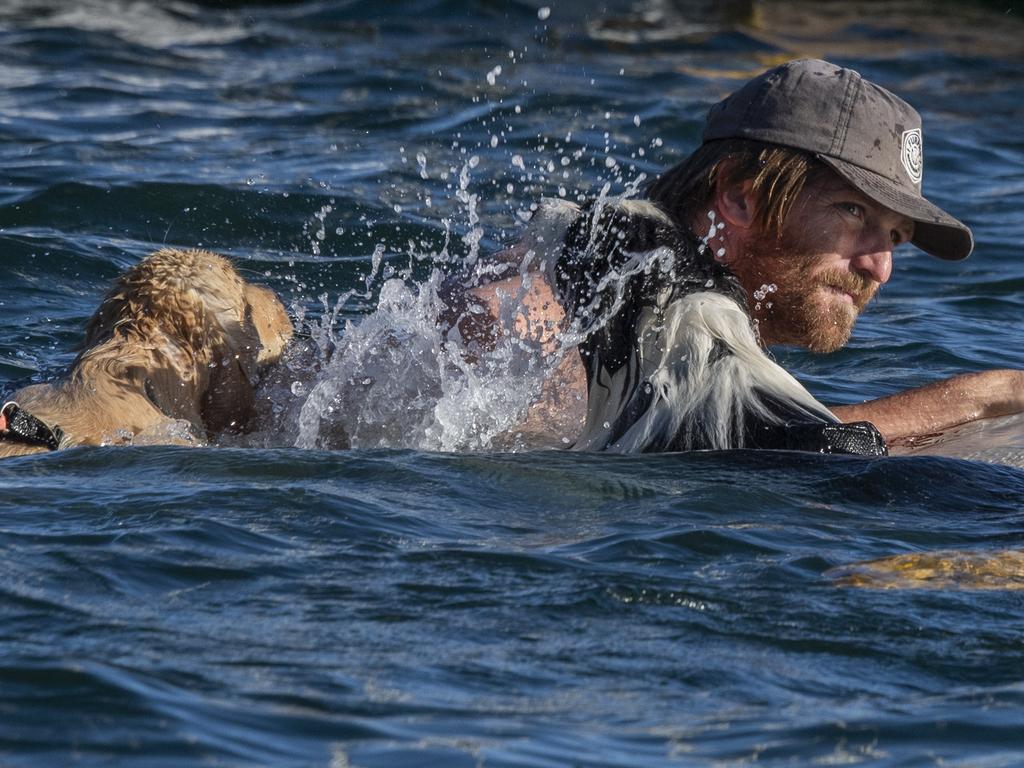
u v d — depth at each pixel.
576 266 13.96
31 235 24.45
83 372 13.87
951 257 14.55
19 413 13.20
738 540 11.32
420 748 7.90
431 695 8.59
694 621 9.83
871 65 49.34
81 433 13.42
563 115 36.50
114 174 28.36
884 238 14.38
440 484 12.52
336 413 14.43
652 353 13.41
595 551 10.99
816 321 14.51
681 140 34.50
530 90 39.66
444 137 33.97
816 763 8.01
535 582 10.35
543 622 9.72
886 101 14.18
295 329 17.95
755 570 10.73
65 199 26.44
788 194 13.96
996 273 26.66
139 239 25.27
